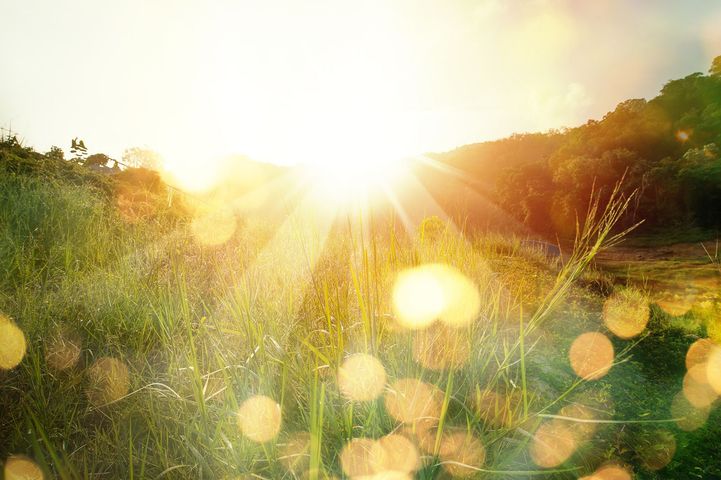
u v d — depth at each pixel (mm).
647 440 2781
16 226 4254
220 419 1789
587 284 7402
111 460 1697
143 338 2494
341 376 2018
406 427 1853
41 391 1854
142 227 4496
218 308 2750
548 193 59688
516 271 5695
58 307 2719
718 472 2535
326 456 1770
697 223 46594
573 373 3625
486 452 1877
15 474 1563
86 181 6707
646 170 54031
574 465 2357
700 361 4242
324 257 2969
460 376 2363
